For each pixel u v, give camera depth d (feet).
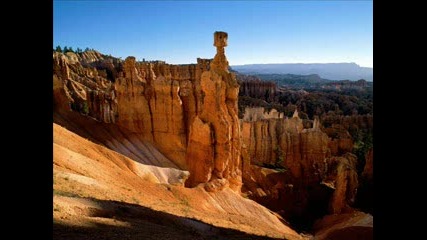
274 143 275.39
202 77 142.72
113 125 215.51
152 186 109.50
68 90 262.88
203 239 53.72
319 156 236.02
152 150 216.74
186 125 235.40
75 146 120.88
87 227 44.93
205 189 125.29
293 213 170.71
